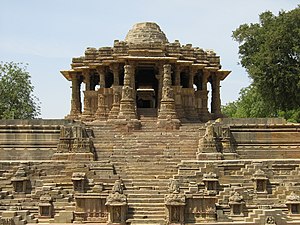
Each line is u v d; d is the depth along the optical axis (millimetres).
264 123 45375
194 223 32781
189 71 53375
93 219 33781
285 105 62062
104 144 42906
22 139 43906
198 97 54406
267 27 63500
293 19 59781
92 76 56531
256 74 60312
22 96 75875
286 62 60094
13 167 37469
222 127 42938
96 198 33938
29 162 37656
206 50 56688
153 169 39031
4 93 74250
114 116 50531
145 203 34188
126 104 48781
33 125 44062
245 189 36062
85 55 54406
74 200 34938
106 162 38188
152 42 52375
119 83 53438
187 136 44500
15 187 35781
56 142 43719
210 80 57469
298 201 34531
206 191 34281
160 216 33156
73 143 41438
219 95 56531
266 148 44469
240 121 45500
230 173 37531
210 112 56844
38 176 37094
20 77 75812
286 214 34312
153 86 60719
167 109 48781
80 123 45844
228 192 35094
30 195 35344
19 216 32875
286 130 44781
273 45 59844
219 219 33469
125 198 33000
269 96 62094
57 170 37375
